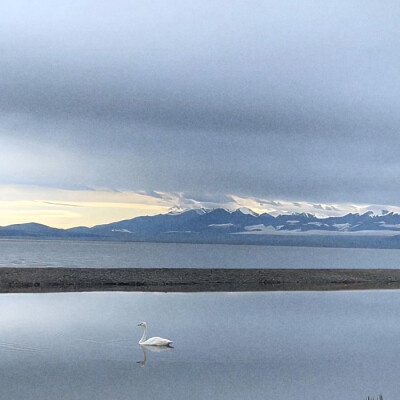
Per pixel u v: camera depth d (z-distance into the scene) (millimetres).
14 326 35250
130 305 44969
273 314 42906
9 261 105312
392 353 31578
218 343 32719
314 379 26344
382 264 165375
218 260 162125
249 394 24062
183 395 23719
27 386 24109
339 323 40062
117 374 26156
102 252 171375
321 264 161250
